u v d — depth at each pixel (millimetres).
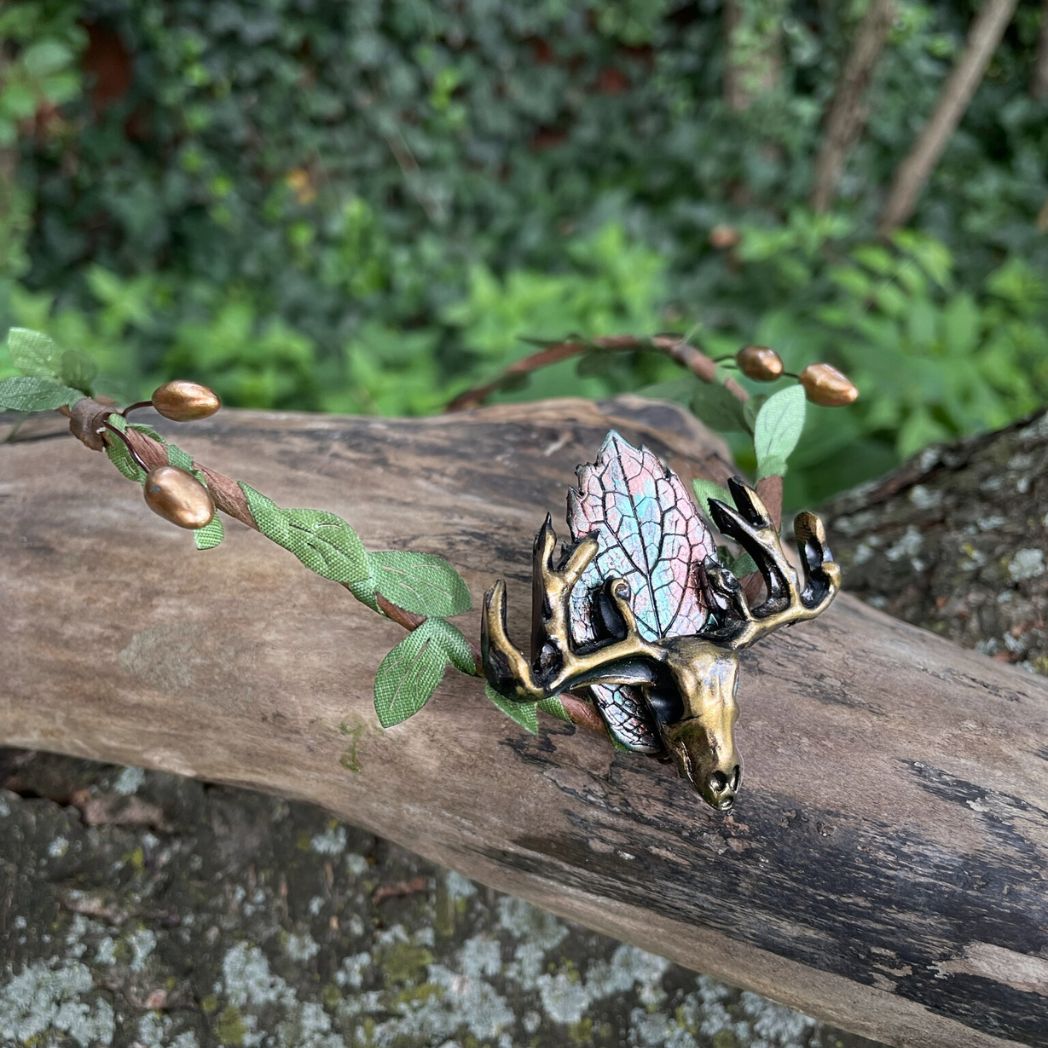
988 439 379
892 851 234
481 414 351
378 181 1056
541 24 1025
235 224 1031
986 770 245
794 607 234
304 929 306
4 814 300
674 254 1017
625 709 229
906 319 758
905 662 270
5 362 299
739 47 995
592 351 371
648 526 239
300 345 808
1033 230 1021
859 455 615
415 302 1010
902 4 1020
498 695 225
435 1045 306
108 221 1026
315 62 1002
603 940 307
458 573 253
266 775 277
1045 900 228
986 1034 237
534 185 1064
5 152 933
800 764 244
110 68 984
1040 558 340
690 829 242
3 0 873
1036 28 1026
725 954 254
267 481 303
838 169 1010
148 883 303
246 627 267
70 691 277
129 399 346
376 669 258
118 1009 298
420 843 272
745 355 303
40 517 292
